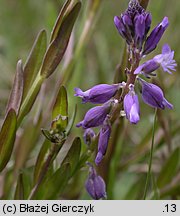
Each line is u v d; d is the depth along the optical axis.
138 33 0.10
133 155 0.16
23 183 0.12
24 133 0.14
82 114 0.18
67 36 0.12
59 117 0.11
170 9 0.23
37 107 0.15
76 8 0.12
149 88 0.10
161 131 0.16
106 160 0.13
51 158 0.12
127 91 0.11
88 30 0.15
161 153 0.16
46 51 0.12
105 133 0.11
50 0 0.20
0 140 0.12
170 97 0.18
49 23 0.17
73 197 0.15
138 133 0.18
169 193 0.15
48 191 0.12
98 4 0.15
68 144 0.16
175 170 0.15
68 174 0.12
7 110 0.12
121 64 0.12
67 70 0.15
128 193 0.15
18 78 0.12
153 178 0.14
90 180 0.12
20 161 0.14
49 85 0.18
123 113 0.11
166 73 0.18
